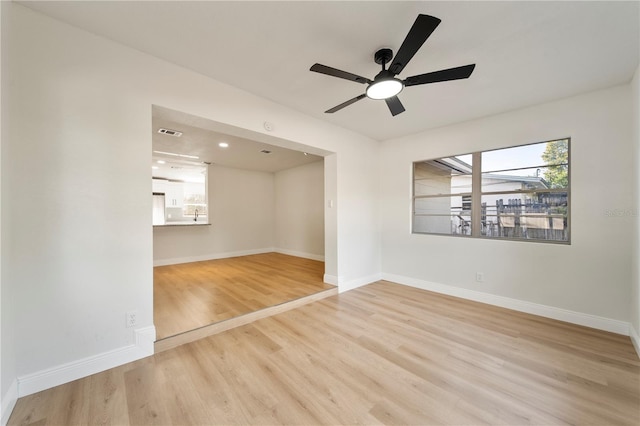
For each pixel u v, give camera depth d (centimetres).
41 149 170
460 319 291
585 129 274
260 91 275
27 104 166
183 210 820
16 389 159
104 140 193
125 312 203
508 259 324
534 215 319
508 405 161
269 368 200
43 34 171
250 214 709
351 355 218
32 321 167
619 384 180
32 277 167
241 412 156
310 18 174
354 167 413
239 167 676
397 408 159
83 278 185
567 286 285
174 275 467
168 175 746
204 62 225
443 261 384
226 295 350
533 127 305
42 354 171
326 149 365
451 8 162
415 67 227
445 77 182
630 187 251
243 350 226
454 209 401
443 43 195
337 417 153
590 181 271
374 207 451
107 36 193
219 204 651
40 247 170
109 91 196
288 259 634
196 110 239
